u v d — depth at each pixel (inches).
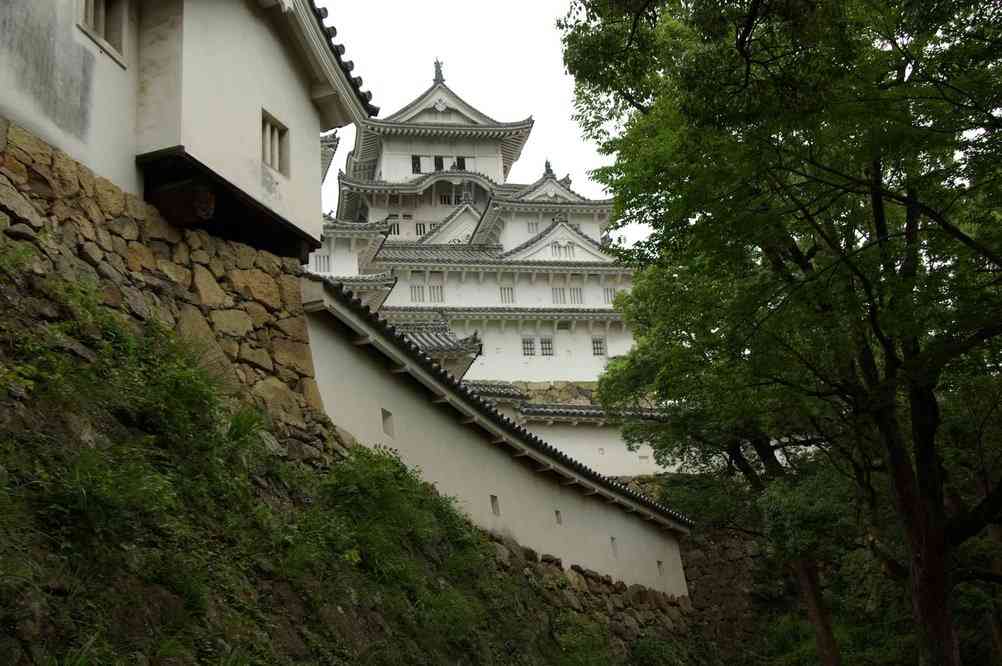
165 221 406.6
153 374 349.1
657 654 800.9
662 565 1004.6
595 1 449.7
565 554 773.3
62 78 364.2
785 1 406.6
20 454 265.7
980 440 709.9
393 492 472.4
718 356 669.3
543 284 2063.2
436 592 459.8
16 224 326.0
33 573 235.5
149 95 408.5
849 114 444.1
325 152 1847.9
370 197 2466.8
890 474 574.6
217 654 271.3
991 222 494.0
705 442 1053.8
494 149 2642.7
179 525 303.0
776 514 834.2
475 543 564.7
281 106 493.7
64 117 362.0
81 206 359.3
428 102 2605.8
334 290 493.7
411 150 2586.1
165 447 331.9
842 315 533.0
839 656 901.2
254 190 448.8
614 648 745.0
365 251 1849.2
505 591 573.9
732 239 514.3
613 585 844.6
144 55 415.5
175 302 394.3
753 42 447.2
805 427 824.3
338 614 354.9
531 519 728.3
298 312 478.6
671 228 521.0
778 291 534.0
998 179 456.4
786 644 1092.5
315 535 383.2
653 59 499.5
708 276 588.7
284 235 477.1
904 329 494.0
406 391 585.0
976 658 919.7
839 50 426.6
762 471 1116.5
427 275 1987.0
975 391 666.2
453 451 630.5
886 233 528.7
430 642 410.0
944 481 706.8
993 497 542.0
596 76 479.8
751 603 1171.9
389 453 521.3
